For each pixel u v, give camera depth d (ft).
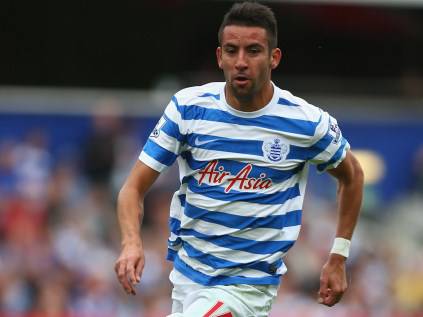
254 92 64.18
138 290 138.51
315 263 146.82
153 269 140.77
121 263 63.05
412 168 177.58
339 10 187.32
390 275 155.12
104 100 169.17
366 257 155.43
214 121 65.16
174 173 151.12
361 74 190.60
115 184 155.63
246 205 65.21
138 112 166.30
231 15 64.13
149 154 66.03
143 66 183.42
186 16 184.03
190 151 65.77
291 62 187.93
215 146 65.16
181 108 65.51
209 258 66.03
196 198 65.82
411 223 168.96
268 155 65.21
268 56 64.39
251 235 65.51
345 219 70.23
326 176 164.45
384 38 189.88
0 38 179.73
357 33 188.96
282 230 65.87
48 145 163.94
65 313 138.72
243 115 65.00
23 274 141.90
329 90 188.44
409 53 193.88
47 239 148.87
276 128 65.21
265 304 66.64
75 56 181.68
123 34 183.11
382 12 188.96
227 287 65.77
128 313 138.21
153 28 183.62
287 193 65.98
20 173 158.30
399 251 161.07
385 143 178.60
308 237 150.30
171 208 68.08
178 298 67.77
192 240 66.44
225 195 65.26
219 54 65.41
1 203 152.97
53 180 157.69
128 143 162.91
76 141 164.86
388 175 177.58
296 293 143.74
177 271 67.56
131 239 64.18
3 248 146.41
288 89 187.83
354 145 178.81
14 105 164.45
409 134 178.81
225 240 65.62
